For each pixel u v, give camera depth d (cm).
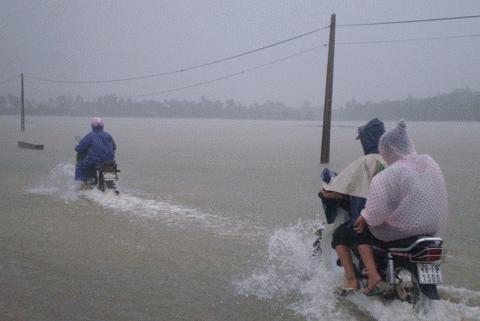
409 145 486
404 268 476
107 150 1184
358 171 518
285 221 930
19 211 980
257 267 648
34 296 545
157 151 2777
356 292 522
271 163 2114
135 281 595
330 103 2094
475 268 662
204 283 591
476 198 1255
